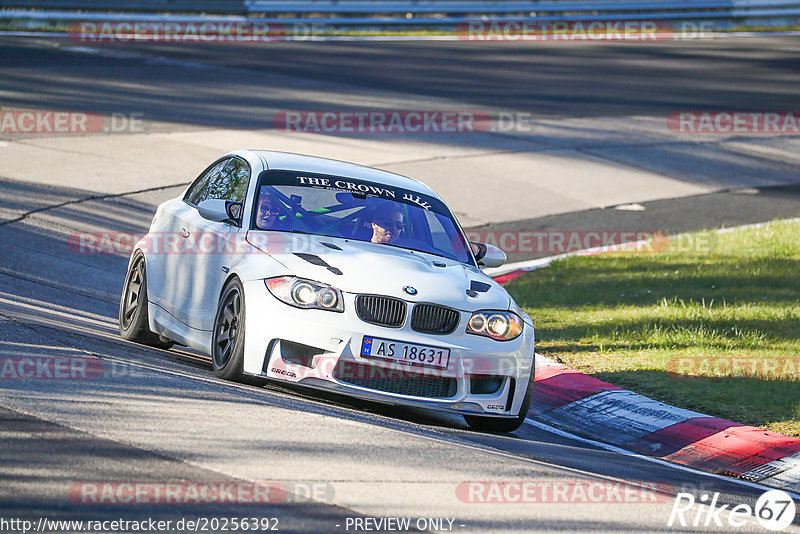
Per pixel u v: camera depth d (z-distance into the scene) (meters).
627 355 36.84
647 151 83.25
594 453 26.58
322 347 24.98
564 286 48.09
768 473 26.70
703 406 31.12
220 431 20.92
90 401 21.80
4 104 77.00
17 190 54.72
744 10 158.62
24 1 120.88
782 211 69.62
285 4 136.12
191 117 78.56
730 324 40.59
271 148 70.81
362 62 112.38
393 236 29.34
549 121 89.81
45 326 29.20
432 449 22.45
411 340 25.41
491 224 61.28
